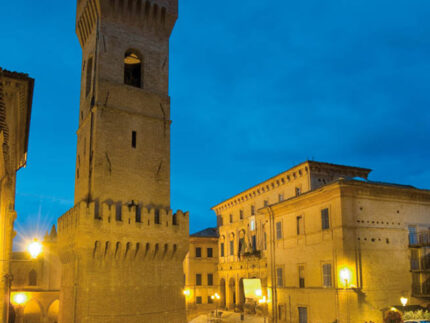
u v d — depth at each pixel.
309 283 47.53
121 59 49.81
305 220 49.47
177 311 45.84
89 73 52.72
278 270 54.22
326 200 45.81
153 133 49.84
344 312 41.22
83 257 40.59
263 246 71.94
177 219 47.53
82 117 52.06
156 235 45.16
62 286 46.50
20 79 27.11
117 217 44.66
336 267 43.03
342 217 42.97
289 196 66.56
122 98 48.50
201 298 86.44
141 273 43.97
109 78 48.25
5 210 31.09
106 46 48.91
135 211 44.41
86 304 39.81
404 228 46.38
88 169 45.94
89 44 53.12
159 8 53.12
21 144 37.34
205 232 93.44
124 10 50.81
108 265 42.09
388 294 43.34
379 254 44.03
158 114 50.88
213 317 69.94
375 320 41.78
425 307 44.50
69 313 42.41
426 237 46.81
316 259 46.66
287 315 51.09
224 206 89.00
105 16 49.66
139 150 48.19
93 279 40.75
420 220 47.88
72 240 42.44
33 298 68.81
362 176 66.19
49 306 69.62
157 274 45.16
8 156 30.20
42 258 79.38
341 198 43.44
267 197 73.00
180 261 47.28
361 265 42.69
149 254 44.53
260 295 66.56
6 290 34.53
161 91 52.06
